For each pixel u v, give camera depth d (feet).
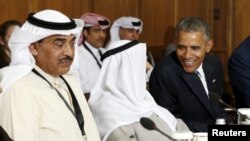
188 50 9.32
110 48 8.53
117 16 18.66
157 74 9.75
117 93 8.35
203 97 9.53
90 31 15.75
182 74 9.55
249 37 10.30
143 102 8.43
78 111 7.62
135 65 8.42
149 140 7.99
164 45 20.16
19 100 6.86
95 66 15.44
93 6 17.88
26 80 7.13
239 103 10.27
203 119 9.68
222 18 21.20
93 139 7.68
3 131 6.28
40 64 7.34
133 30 17.81
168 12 20.13
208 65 10.16
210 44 9.78
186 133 7.15
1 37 12.75
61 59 7.25
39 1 16.35
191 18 9.48
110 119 8.15
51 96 7.14
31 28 7.18
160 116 8.56
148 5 19.56
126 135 7.99
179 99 9.61
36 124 6.88
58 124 7.04
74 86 7.91
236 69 10.11
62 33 7.18
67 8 17.11
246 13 20.98
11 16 15.74
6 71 7.14
